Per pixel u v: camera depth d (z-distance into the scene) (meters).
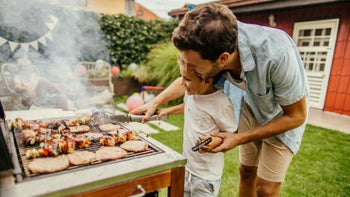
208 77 1.05
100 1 9.13
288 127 1.15
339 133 3.90
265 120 1.42
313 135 3.77
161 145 1.11
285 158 1.40
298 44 6.13
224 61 0.95
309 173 2.52
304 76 1.19
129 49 6.46
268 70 1.06
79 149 1.05
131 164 0.90
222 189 2.14
